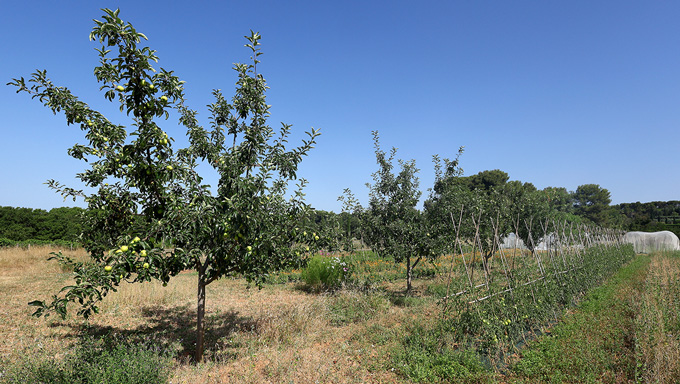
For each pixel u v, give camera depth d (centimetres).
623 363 502
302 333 654
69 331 648
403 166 1004
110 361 399
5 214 1922
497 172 4266
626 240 2611
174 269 460
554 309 803
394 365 514
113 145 457
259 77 524
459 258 1641
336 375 480
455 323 625
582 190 5181
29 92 399
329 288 1053
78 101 425
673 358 474
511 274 820
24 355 504
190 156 508
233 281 1202
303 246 565
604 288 1033
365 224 998
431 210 1003
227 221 438
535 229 1606
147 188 458
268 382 450
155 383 396
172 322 733
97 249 500
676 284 1027
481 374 481
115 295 877
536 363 502
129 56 392
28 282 1095
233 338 623
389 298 920
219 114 546
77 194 487
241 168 512
